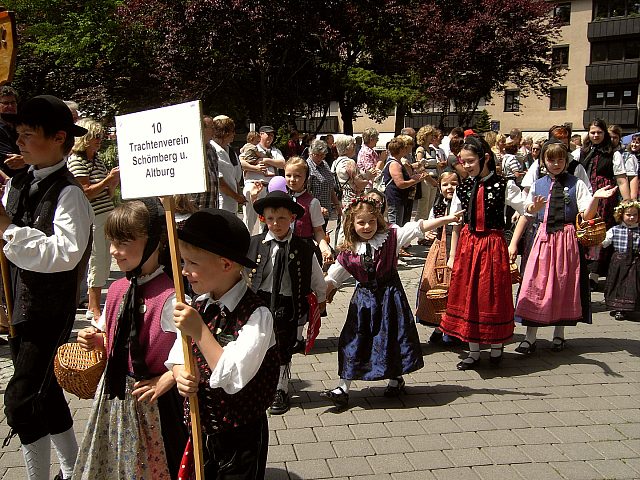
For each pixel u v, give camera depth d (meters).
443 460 3.79
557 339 5.79
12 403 3.04
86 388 2.88
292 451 3.90
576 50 38.25
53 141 3.06
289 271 4.32
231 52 17.41
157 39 18.80
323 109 25.06
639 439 4.08
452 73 20.20
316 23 17.23
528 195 5.95
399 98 20.08
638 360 5.55
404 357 4.48
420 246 11.38
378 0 18.97
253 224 8.04
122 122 2.48
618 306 6.73
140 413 2.72
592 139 8.00
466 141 5.23
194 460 2.45
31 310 3.04
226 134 7.14
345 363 4.47
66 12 19.97
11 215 3.14
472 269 5.15
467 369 5.33
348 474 3.62
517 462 3.77
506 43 20.20
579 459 3.81
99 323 3.01
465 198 5.27
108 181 5.95
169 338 2.68
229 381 2.36
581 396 4.76
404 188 9.02
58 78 20.61
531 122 39.53
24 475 3.61
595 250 7.68
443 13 21.38
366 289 4.54
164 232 2.76
